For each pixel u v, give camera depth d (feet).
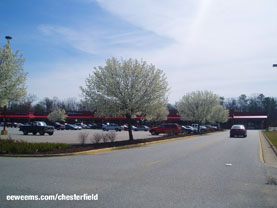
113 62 77.82
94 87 77.36
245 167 37.01
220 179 28.78
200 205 19.77
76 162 39.47
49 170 32.71
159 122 262.47
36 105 352.90
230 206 19.69
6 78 59.11
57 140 81.46
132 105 74.33
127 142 71.77
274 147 65.51
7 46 61.31
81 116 270.26
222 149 61.16
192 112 150.20
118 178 28.48
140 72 76.95
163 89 80.28
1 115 238.27
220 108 217.15
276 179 28.94
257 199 21.59
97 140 67.21
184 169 34.35
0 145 50.19
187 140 92.38
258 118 276.41
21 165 36.50
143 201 20.52
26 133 113.19
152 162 39.83
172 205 19.65
